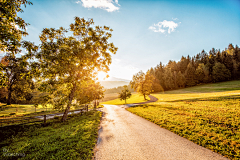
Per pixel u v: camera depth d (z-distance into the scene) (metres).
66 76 12.45
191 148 5.43
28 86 28.56
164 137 6.95
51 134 8.02
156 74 88.31
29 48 7.21
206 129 7.43
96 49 12.73
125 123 11.05
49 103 12.15
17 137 7.62
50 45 9.90
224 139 5.89
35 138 7.34
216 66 67.19
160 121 10.73
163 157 4.73
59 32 11.74
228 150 4.89
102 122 11.76
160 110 16.03
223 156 4.61
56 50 10.02
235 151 4.75
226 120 8.42
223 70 64.06
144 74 51.16
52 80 10.52
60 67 9.83
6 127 8.81
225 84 52.47
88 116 15.71
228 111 10.48
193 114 11.40
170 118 11.19
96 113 18.69
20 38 8.01
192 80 72.56
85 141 6.39
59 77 11.57
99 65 13.83
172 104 19.95
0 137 7.49
